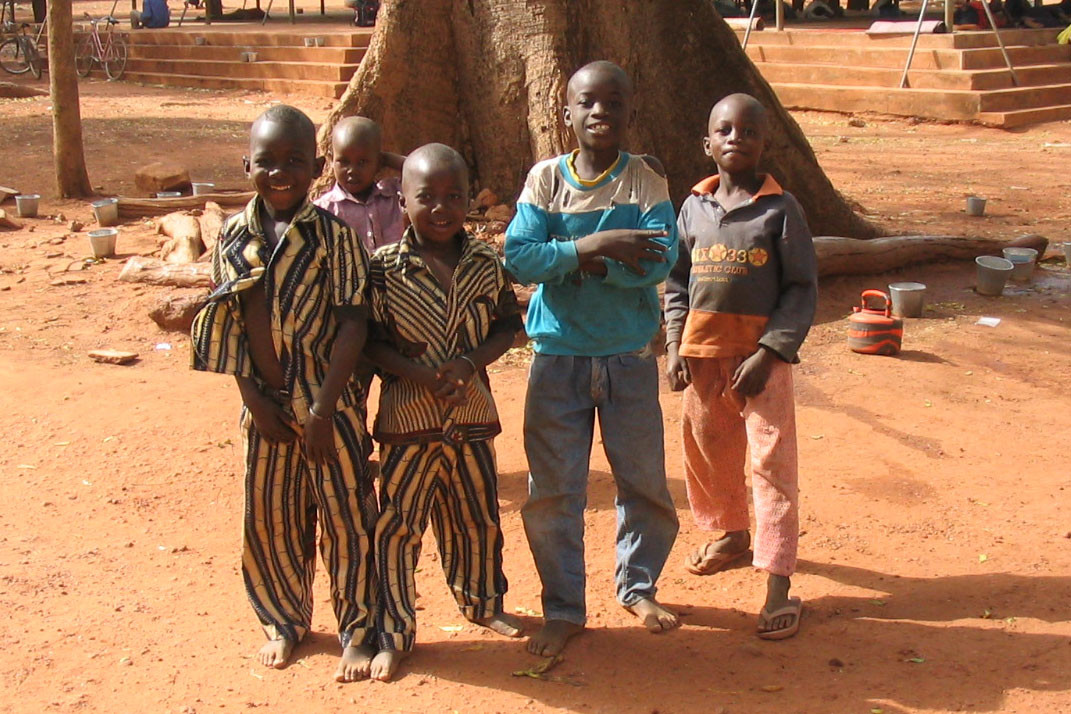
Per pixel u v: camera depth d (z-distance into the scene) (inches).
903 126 768.9
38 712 137.3
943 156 636.1
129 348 289.3
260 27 1144.2
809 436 230.8
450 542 155.1
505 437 231.1
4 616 160.6
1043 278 353.7
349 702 139.2
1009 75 787.4
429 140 354.9
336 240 137.6
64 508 199.5
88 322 310.3
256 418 138.8
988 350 285.1
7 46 1106.7
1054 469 214.1
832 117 812.0
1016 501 199.9
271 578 149.5
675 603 165.6
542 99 333.4
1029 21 883.4
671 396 252.1
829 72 843.4
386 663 143.6
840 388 257.6
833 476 211.3
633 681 143.6
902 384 260.4
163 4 1160.2
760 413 153.9
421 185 138.6
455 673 145.6
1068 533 186.4
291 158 133.3
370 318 142.9
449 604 165.8
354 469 143.1
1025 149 660.7
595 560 178.5
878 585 170.2
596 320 147.5
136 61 1063.0
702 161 355.6
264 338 137.4
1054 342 291.4
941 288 341.7
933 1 1208.8
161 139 665.6
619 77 143.4
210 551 184.2
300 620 151.7
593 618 159.9
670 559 180.7
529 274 142.1
